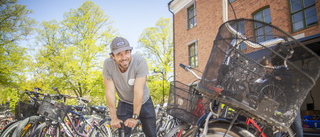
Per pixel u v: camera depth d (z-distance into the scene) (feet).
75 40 64.95
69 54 57.26
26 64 46.80
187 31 50.44
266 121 4.31
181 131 10.48
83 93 61.36
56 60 55.93
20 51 47.09
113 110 7.55
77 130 15.24
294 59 4.28
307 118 32.27
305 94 4.36
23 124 11.63
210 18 43.86
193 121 8.97
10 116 22.43
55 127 13.03
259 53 4.44
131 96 8.57
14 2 50.14
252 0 34.50
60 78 55.47
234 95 4.27
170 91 10.35
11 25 49.78
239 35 4.53
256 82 4.38
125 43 6.89
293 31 28.99
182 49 51.29
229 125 4.69
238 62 4.53
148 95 8.98
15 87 45.27
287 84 4.29
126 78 7.91
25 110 13.01
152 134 8.86
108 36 64.69
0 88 46.70
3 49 44.19
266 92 4.31
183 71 49.49
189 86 9.53
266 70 4.35
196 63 46.93
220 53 4.79
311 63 4.25
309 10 27.48
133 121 6.73
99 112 18.37
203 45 44.78
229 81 4.45
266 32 4.39
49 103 12.37
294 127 7.94
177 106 9.73
